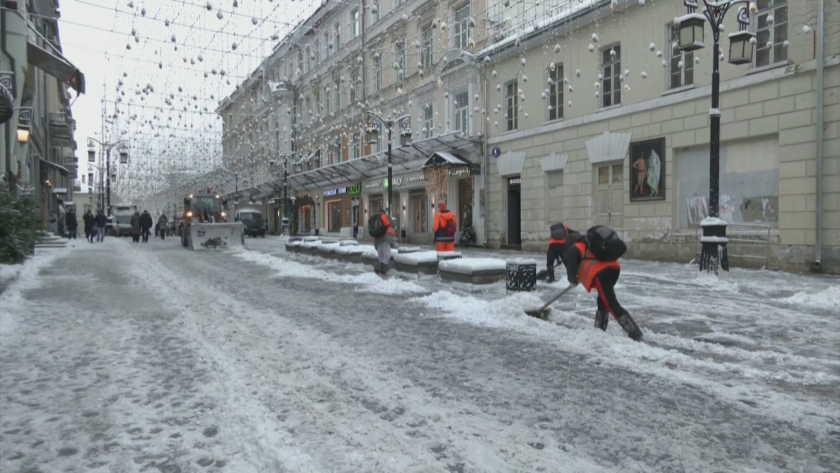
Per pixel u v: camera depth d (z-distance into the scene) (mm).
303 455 3318
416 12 25875
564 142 19297
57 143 40875
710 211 11172
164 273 13555
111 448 3490
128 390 4602
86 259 17453
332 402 4320
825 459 3367
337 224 38375
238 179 39000
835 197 12023
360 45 27000
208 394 4492
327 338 6496
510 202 22609
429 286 10820
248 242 32156
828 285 10477
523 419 3994
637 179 16703
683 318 7551
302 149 34281
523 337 6492
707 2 11008
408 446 3508
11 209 12305
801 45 12570
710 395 4500
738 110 13945
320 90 31359
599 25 17859
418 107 27141
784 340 6371
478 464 3264
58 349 5961
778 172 13211
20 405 4258
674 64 15781
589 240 6375
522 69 21031
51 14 26969
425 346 6105
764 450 3488
